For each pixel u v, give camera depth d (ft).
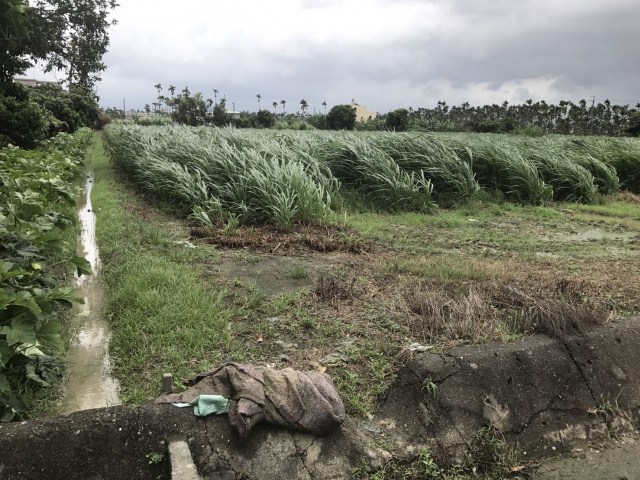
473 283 18.75
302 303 17.31
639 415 12.27
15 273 11.40
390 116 184.75
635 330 13.94
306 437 10.12
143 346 13.91
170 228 29.50
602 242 27.43
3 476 8.50
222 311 16.16
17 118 54.39
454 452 10.59
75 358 14.07
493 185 41.96
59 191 23.41
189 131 60.80
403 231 29.25
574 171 42.09
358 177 39.73
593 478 10.47
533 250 25.30
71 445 9.18
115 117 329.93
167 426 9.83
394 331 14.96
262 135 55.88
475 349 12.67
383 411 11.56
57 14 89.25
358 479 9.77
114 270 20.35
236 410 10.00
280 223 29.17
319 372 12.20
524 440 11.17
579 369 12.71
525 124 280.31
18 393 11.37
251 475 9.34
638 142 58.80
